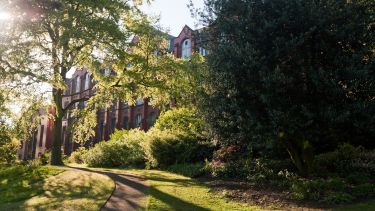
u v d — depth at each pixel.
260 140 12.80
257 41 12.91
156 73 26.03
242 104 12.87
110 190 14.09
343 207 10.76
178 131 23.67
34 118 26.91
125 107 47.50
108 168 26.31
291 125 11.94
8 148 29.95
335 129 12.49
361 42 12.70
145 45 26.36
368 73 12.02
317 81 11.91
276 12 12.88
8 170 20.50
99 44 24.56
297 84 12.46
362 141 16.70
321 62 12.74
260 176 15.43
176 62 25.89
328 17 12.34
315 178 13.95
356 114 11.94
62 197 13.27
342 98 12.17
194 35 14.99
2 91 24.16
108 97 27.34
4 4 20.53
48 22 23.08
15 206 12.43
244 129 12.86
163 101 28.33
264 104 12.59
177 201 12.04
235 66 12.69
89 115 28.36
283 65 12.66
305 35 12.27
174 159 22.50
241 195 12.88
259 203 11.74
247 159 17.80
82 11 23.34
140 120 44.44
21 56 21.78
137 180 16.89
